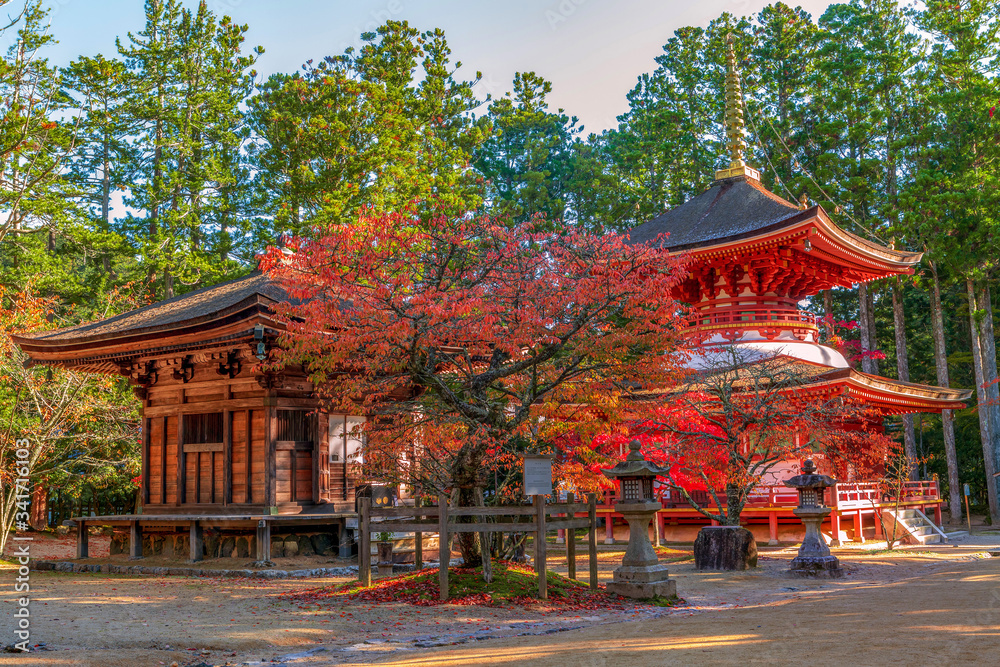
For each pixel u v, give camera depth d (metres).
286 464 23.66
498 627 13.62
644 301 17.62
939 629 10.91
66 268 47.62
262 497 23.28
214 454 24.52
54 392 28.67
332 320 17.16
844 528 32.78
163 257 45.19
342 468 25.09
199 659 11.22
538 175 61.47
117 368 27.59
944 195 47.41
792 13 59.84
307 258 17.41
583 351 17.75
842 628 11.50
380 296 16.56
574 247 18.50
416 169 41.53
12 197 33.16
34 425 27.98
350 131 41.91
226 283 28.66
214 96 48.78
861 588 18.67
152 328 23.06
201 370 25.16
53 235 47.69
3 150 28.39
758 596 18.20
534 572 17.88
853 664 8.65
